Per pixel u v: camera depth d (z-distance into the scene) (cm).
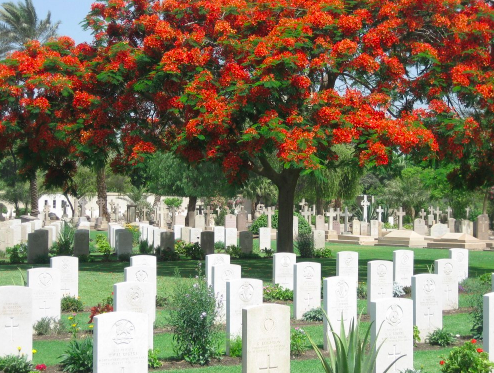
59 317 1567
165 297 1862
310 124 2170
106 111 2409
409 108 2372
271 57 2123
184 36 2350
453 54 2288
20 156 2634
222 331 1541
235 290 1421
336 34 2281
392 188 6362
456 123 2169
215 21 2400
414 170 6341
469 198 5609
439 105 2231
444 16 2323
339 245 4341
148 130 2523
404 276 2155
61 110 2459
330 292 1425
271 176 2667
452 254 2347
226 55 2350
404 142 2091
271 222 4984
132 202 7431
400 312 1205
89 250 3353
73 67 2442
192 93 2217
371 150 2089
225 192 4788
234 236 3634
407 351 1210
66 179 2867
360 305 1889
